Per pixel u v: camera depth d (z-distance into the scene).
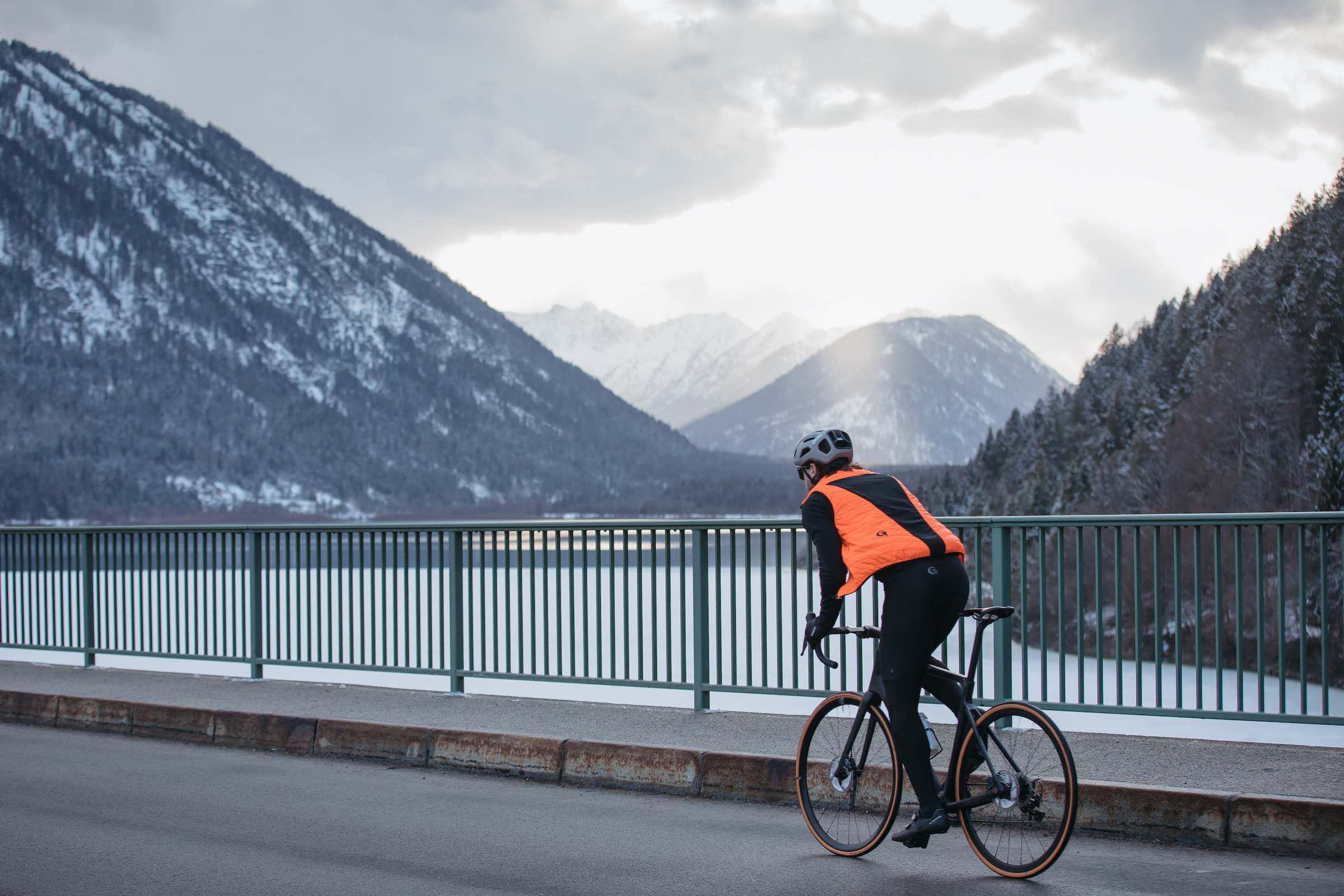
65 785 7.14
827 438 5.38
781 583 8.15
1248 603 24.25
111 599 11.70
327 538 10.20
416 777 7.42
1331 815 5.36
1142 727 13.01
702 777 6.80
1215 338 66.81
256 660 10.55
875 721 5.44
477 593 23.44
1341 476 48.62
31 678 10.84
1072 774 4.85
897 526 5.05
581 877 5.14
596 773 7.13
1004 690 7.59
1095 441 83.62
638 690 15.76
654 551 8.66
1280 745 6.90
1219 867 5.20
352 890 4.96
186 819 6.25
